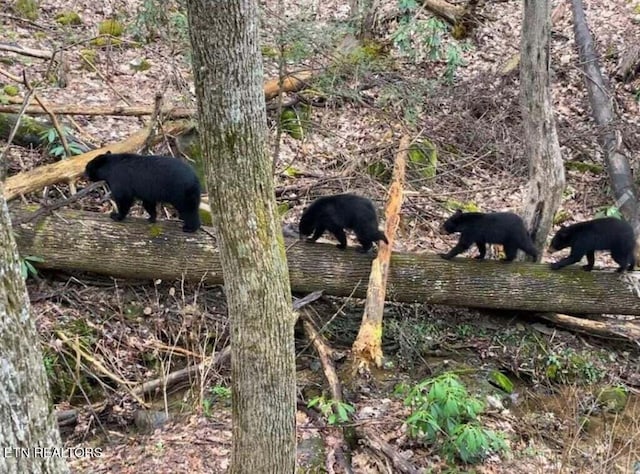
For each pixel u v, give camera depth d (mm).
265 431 4105
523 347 7277
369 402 6215
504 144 10250
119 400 6133
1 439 2852
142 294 6887
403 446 5719
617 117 10727
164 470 5293
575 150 10617
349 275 6953
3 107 7910
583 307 7156
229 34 3361
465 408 5629
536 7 6766
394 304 7488
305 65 9766
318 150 9562
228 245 3762
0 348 2771
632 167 10023
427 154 9594
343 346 7051
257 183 3680
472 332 7402
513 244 6992
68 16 11070
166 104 8727
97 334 6480
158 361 6445
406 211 8602
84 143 8164
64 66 9289
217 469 5309
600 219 7102
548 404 6711
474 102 10781
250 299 3818
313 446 5609
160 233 6688
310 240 7035
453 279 7039
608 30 13242
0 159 6785
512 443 5980
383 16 11992
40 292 6648
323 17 11680
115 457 5535
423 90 10188
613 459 5434
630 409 6633
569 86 11867
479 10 12914
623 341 7453
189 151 8352
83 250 6570
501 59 12203
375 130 9977
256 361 3941
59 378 6105
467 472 5516
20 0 10820
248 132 3568
